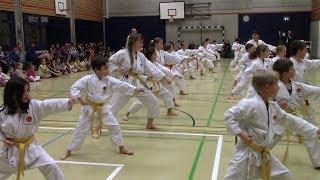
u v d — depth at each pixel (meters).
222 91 10.73
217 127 6.47
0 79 12.04
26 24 17.72
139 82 6.00
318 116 7.14
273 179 3.18
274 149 5.24
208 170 4.39
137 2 26.86
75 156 4.99
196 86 11.89
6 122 3.13
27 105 3.20
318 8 21.88
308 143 4.45
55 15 20.14
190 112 7.78
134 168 4.50
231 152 5.07
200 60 15.43
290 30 24.91
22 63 13.73
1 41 15.92
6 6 16.06
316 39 22.56
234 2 25.58
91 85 4.89
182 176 4.21
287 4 24.80
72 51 18.03
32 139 3.27
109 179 4.15
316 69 5.09
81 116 5.01
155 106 6.18
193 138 5.80
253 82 3.14
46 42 19.67
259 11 25.28
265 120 3.07
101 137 5.94
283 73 4.23
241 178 3.09
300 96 4.33
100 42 24.41
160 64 8.05
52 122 6.89
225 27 25.95
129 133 6.12
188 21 26.44
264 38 25.41
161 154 5.03
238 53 16.20
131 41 5.91
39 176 4.26
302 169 4.43
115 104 5.87
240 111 3.05
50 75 15.19
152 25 26.92
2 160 3.20
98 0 26.20
